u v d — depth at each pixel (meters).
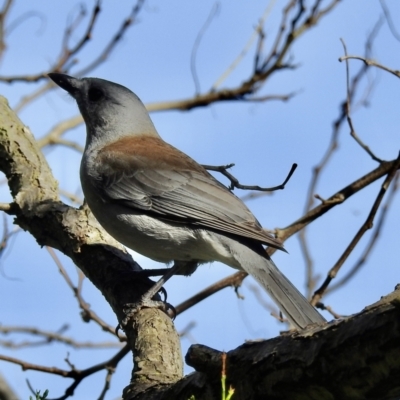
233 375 6.22
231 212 10.84
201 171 11.56
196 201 10.97
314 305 10.85
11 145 12.02
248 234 10.48
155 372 8.06
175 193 11.07
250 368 6.12
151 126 12.98
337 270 10.89
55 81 12.93
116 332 9.95
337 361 5.57
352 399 5.70
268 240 10.41
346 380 5.58
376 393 5.57
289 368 5.85
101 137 12.47
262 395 6.07
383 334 5.25
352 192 11.24
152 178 11.24
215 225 10.72
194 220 10.84
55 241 11.12
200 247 10.84
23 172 11.82
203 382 6.50
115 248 10.83
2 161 12.04
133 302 9.74
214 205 10.88
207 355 6.42
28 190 11.56
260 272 10.34
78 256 10.76
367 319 5.39
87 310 11.86
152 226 10.97
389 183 10.91
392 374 5.34
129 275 10.20
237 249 10.55
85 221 11.12
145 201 11.09
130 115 12.61
